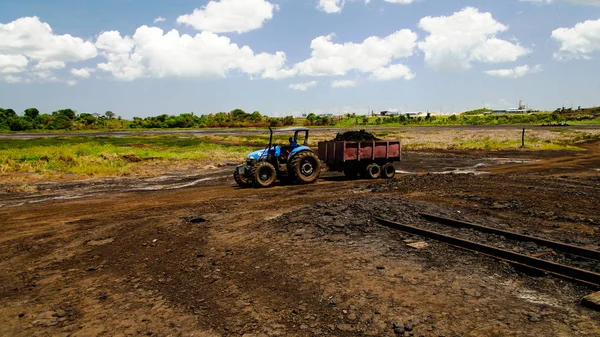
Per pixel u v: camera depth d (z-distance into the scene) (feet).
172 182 60.59
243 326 14.12
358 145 56.34
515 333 12.53
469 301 14.92
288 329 13.67
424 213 28.04
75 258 23.72
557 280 16.60
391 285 16.58
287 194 43.62
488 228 23.99
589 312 13.79
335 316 14.32
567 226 25.72
